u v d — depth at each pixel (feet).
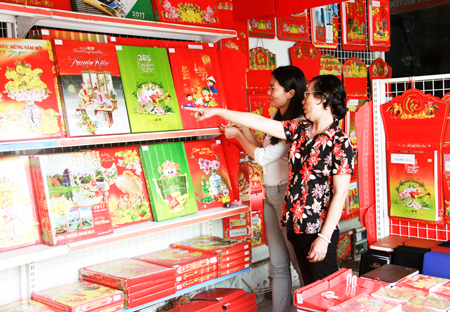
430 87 19.80
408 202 8.85
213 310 8.72
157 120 8.20
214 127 9.17
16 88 6.50
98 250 8.53
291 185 7.80
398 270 7.26
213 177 9.47
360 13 16.83
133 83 8.01
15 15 6.89
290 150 7.92
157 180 8.39
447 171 8.34
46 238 6.77
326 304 5.63
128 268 7.95
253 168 12.44
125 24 7.43
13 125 6.38
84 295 7.05
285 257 9.61
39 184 6.79
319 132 7.55
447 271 7.37
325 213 7.48
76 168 7.25
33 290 7.51
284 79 8.73
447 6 18.80
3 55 6.45
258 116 8.18
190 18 9.00
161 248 9.67
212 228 10.70
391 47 20.51
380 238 9.36
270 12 10.91
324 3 10.27
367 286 6.35
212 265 8.78
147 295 7.45
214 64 9.50
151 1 8.52
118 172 8.01
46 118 6.75
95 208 7.29
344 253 14.80
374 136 9.23
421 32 19.63
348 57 16.80
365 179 9.29
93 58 7.52
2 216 6.49
